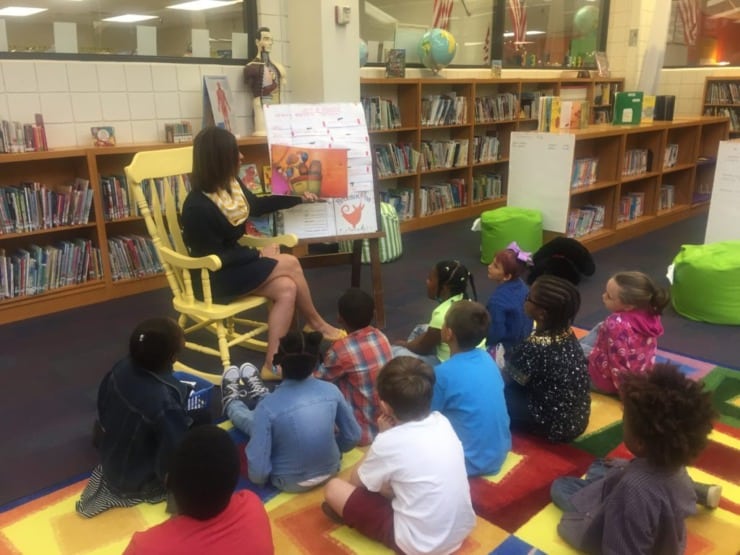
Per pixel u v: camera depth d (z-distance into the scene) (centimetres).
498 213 467
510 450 225
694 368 297
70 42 378
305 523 187
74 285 376
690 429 146
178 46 448
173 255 264
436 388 206
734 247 370
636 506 150
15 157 334
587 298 397
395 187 587
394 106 548
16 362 304
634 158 549
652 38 722
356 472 183
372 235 326
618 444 231
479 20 665
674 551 154
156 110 418
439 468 162
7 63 351
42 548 178
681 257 367
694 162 621
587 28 780
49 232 371
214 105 428
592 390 273
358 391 224
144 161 279
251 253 278
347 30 469
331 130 321
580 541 172
